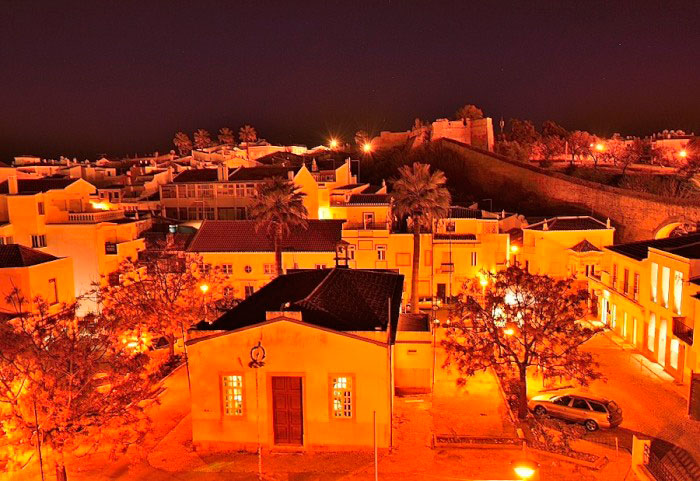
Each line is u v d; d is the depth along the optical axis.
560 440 23.22
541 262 51.97
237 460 21.67
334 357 21.86
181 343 40.72
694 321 28.56
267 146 123.31
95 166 112.19
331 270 31.17
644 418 26.56
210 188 72.25
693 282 29.16
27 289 34.34
